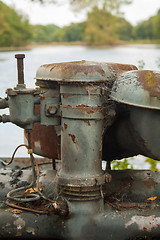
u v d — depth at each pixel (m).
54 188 2.29
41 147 2.39
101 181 2.01
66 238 2.04
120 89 1.97
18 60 2.16
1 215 2.08
